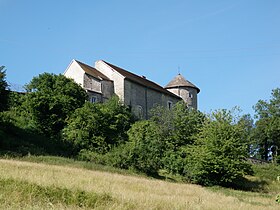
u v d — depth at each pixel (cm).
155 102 6488
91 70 5925
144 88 6309
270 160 7738
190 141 5528
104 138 4650
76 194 1828
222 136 4594
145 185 2808
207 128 4819
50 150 4181
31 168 2623
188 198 2395
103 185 2256
